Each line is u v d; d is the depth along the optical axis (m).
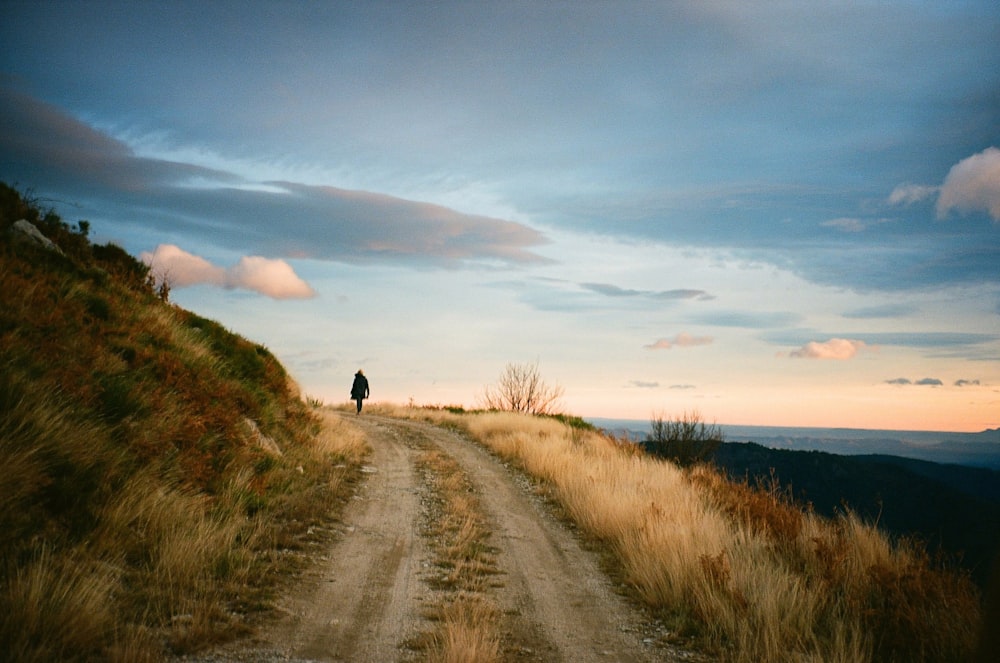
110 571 4.97
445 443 17.83
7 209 10.53
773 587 5.98
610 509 9.22
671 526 7.79
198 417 8.62
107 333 8.95
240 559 6.04
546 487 12.34
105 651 3.92
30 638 3.77
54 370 6.85
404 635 5.17
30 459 5.42
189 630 4.47
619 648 5.28
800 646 5.06
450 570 7.05
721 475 13.02
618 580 7.18
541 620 5.83
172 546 5.58
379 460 13.88
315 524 8.12
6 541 4.62
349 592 6.04
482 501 10.85
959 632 4.87
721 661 5.02
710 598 5.83
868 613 5.30
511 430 19.52
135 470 6.65
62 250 11.25
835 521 7.95
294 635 4.86
